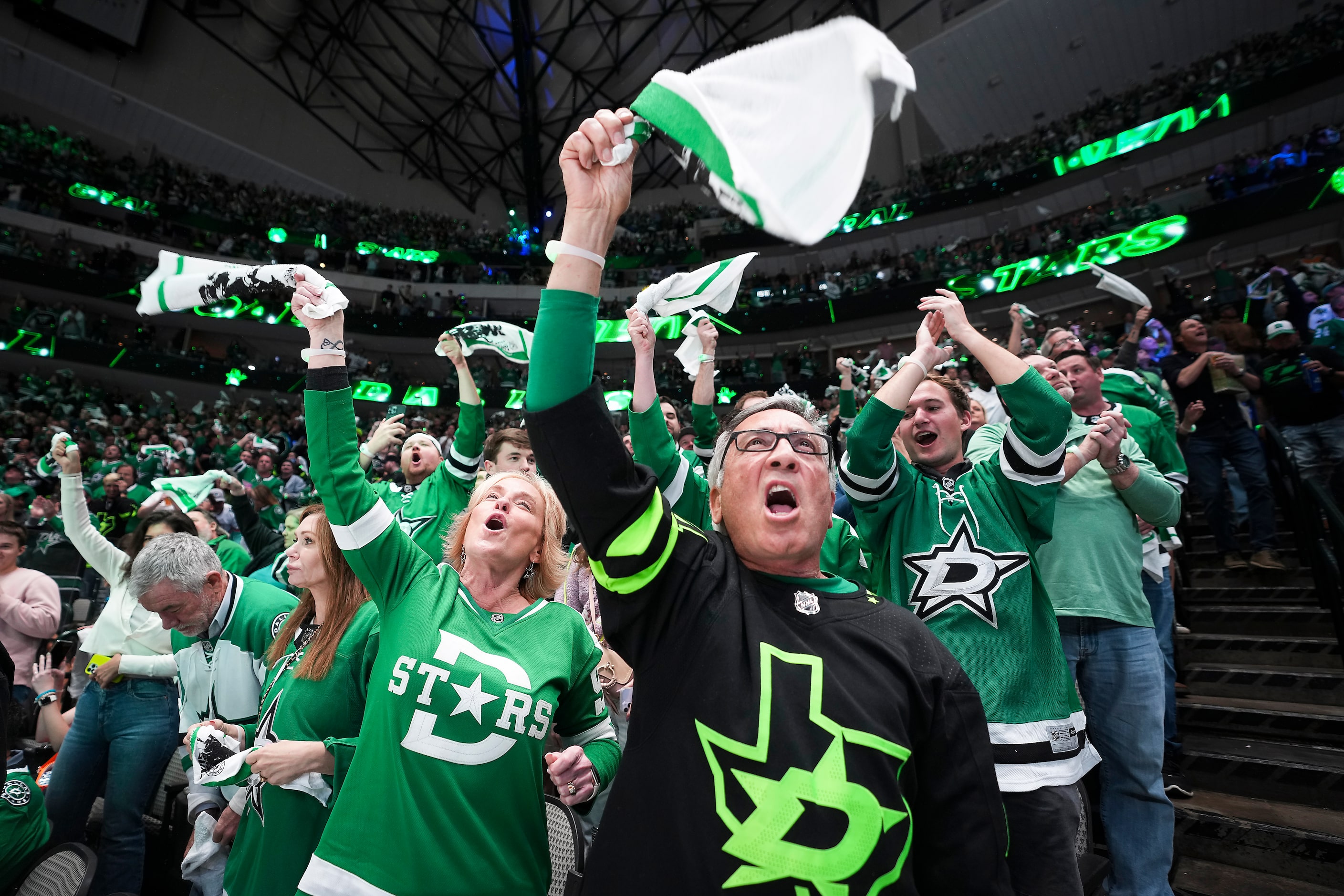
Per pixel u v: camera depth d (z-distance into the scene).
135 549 2.84
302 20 21.75
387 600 1.56
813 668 0.94
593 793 1.48
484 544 1.62
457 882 1.32
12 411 15.02
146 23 21.56
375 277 22.45
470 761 1.40
